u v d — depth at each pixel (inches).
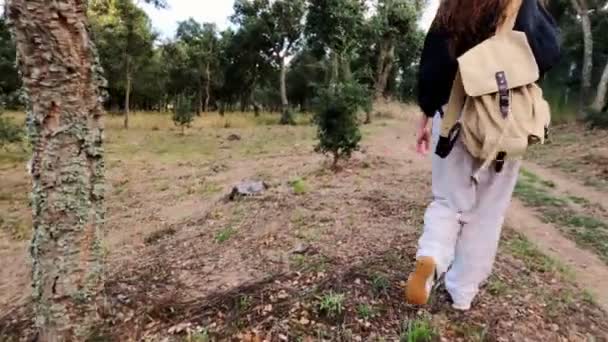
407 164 382.0
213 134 792.3
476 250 96.8
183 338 95.5
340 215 196.4
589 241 199.8
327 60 1015.6
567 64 936.3
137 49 936.3
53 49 87.5
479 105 75.4
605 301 130.5
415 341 92.7
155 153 571.5
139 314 105.1
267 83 1609.3
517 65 74.9
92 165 96.6
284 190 271.0
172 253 171.9
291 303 103.3
